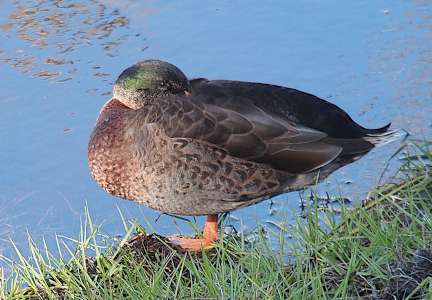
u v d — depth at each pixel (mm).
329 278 6676
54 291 7797
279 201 9734
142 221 9773
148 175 8133
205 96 8438
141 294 6949
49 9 16422
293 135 8141
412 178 8523
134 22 15688
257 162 8117
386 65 13266
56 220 9891
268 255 7387
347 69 13328
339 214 8945
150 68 9156
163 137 8000
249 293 6633
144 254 8281
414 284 6117
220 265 7254
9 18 16047
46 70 13953
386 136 8633
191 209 8344
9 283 8508
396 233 6770
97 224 9703
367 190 9438
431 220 6898
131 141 8188
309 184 8531
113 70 13820
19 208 10211
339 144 8336
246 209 9633
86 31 15336
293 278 6824
